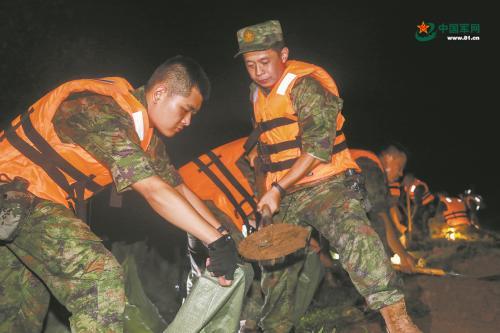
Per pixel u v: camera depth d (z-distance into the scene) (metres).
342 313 5.32
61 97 3.11
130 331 3.81
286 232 3.34
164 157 3.57
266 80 4.12
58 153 3.13
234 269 2.95
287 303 4.39
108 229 7.25
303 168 3.89
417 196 10.13
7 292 3.34
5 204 3.04
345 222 3.89
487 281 6.62
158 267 5.95
